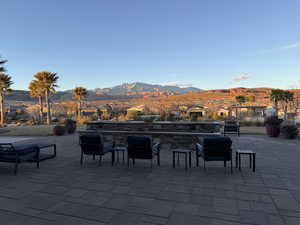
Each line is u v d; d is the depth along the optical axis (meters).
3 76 30.30
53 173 4.54
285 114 31.48
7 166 5.19
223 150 4.36
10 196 3.27
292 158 5.71
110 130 8.55
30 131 14.53
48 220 2.50
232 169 4.67
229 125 11.51
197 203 2.93
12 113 44.41
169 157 6.06
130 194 3.30
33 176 4.33
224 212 2.65
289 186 3.56
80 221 2.46
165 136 7.46
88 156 6.34
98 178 4.15
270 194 3.22
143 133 7.67
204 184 3.71
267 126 10.86
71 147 8.02
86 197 3.20
